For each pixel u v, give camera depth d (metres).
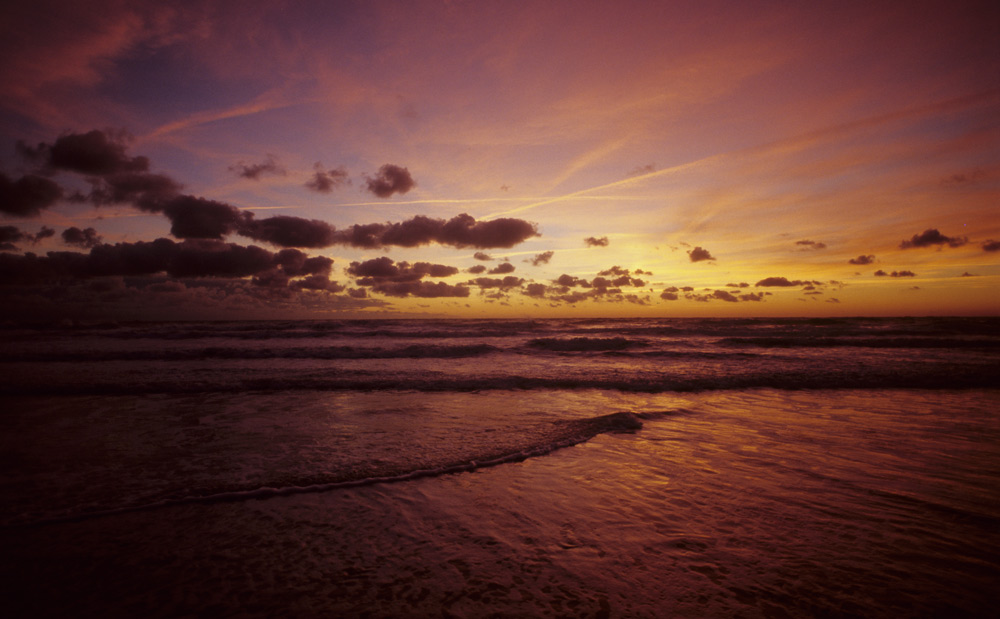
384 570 3.05
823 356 16.19
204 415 7.64
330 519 3.87
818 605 2.58
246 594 2.79
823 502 4.11
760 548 3.29
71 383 10.34
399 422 7.20
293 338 24.95
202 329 30.69
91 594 2.80
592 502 4.18
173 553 3.31
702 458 5.41
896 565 3.03
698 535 3.51
